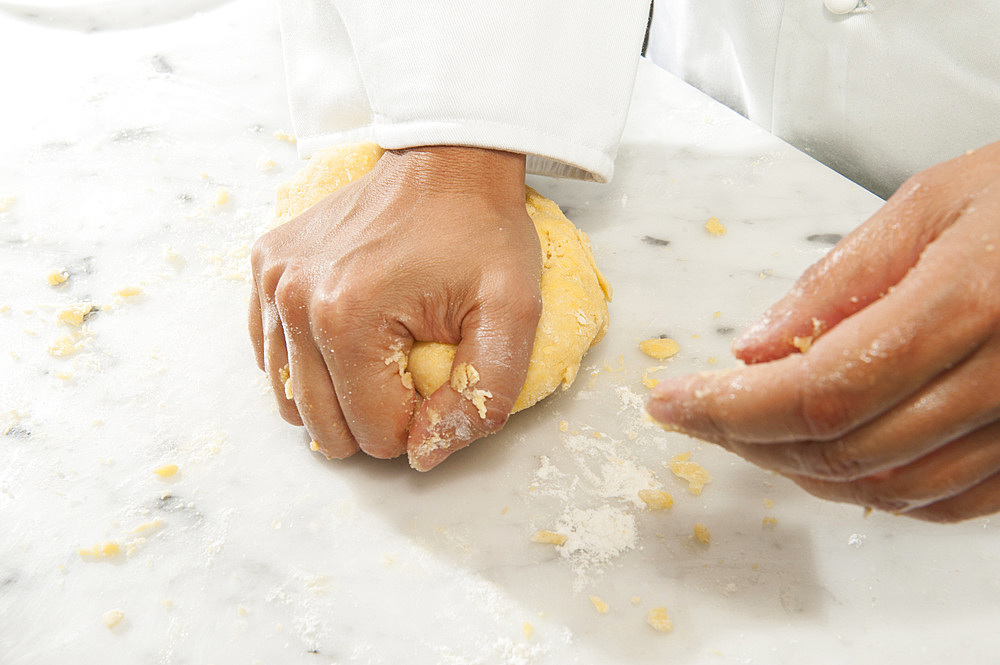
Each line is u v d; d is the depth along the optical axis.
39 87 0.65
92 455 0.48
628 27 0.49
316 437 0.45
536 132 0.48
